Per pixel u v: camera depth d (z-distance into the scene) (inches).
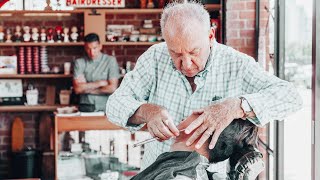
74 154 236.8
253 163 74.5
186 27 80.2
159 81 95.9
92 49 291.7
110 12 313.4
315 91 148.4
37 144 322.3
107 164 238.2
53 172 296.8
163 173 72.3
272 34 228.4
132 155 238.8
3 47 316.5
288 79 198.4
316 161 149.0
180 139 78.4
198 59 83.0
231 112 76.7
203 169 74.0
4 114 320.5
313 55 149.1
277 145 200.7
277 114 82.7
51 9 311.1
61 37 314.7
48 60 320.5
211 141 75.0
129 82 97.6
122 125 90.4
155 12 316.5
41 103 318.7
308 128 168.1
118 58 323.3
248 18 273.3
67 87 321.1
